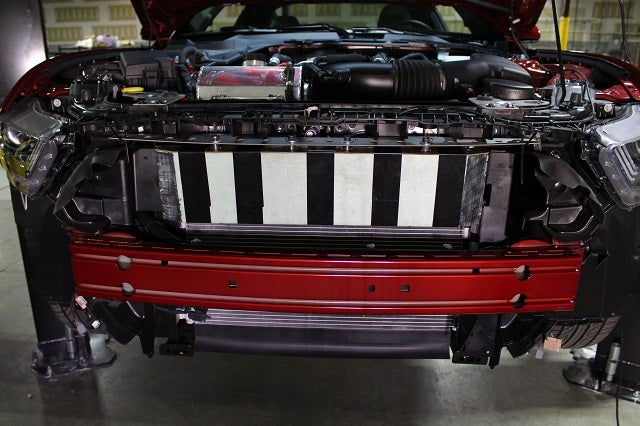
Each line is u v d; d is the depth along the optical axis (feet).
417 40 9.10
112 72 6.23
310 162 4.58
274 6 10.44
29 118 5.25
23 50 8.96
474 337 5.16
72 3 34.86
